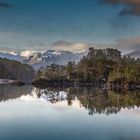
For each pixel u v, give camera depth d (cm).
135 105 7725
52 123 4906
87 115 5862
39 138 3750
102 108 7088
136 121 5112
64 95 12200
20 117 5612
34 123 4906
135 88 18600
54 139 3700
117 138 3775
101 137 3828
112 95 11812
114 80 19725
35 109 7031
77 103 8500
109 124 4822
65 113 6234
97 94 12544
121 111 6444
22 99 10188
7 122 4997
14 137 3800
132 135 3944
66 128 4456
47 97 11150
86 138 3769
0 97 11012
